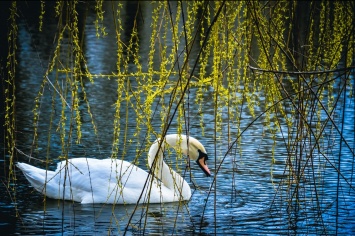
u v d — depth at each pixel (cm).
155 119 1877
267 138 1683
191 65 2745
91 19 3934
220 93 1056
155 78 2467
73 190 1284
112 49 3136
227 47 980
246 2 882
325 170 1416
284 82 2309
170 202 1291
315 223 1125
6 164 1442
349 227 1106
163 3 938
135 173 1308
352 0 1002
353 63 1089
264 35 1003
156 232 1080
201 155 1381
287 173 1397
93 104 2083
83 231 1076
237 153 1551
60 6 905
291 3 1023
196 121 1867
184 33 857
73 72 951
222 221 1141
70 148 1571
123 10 4184
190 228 1102
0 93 2212
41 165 1445
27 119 1859
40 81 2408
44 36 3384
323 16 1048
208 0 823
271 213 1178
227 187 1334
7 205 1215
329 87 1184
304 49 1077
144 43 3278
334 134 1706
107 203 1271
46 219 1138
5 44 3127
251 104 1055
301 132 1112
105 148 1577
